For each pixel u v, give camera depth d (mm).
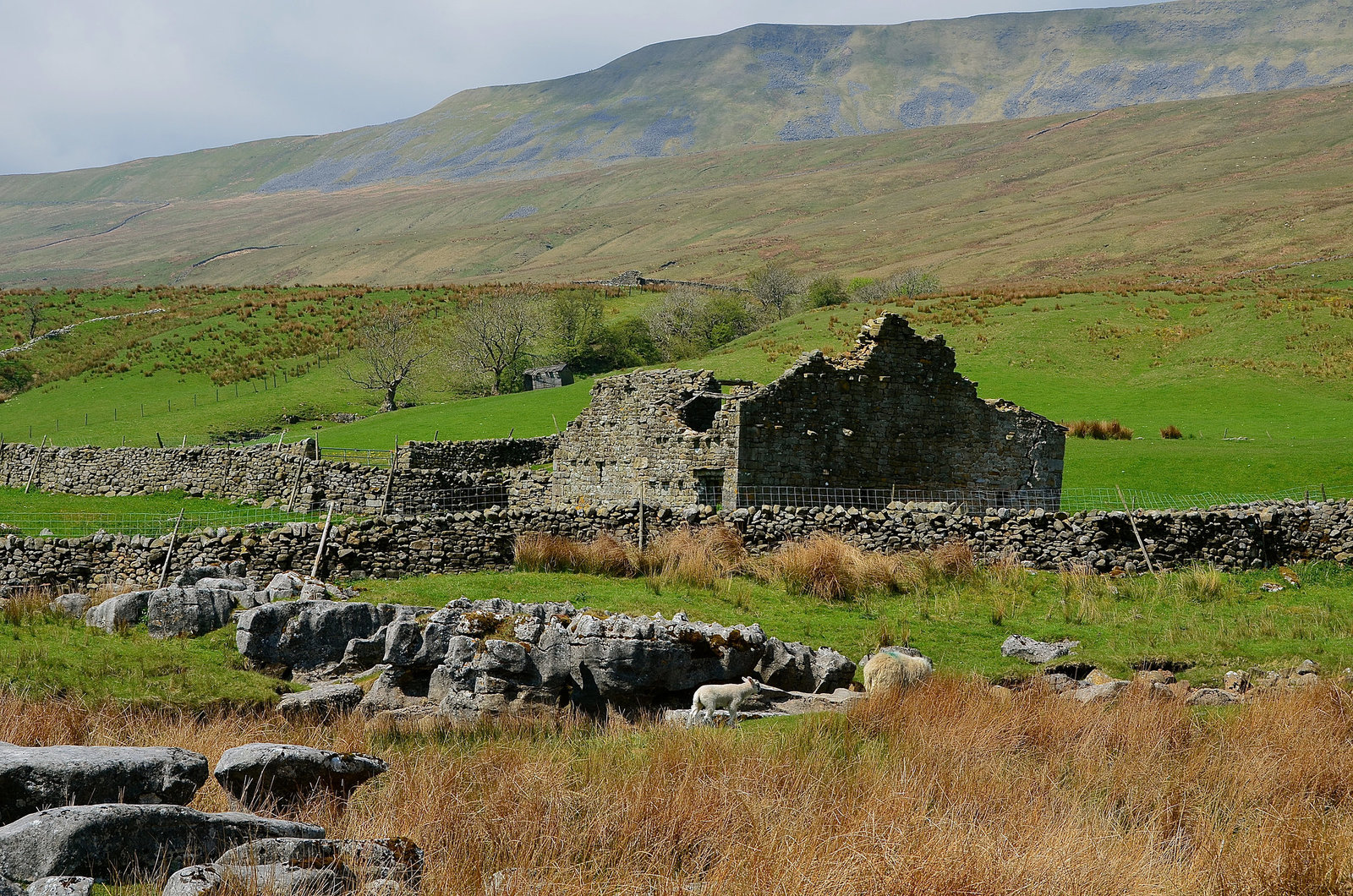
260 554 24922
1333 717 13727
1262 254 184000
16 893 7910
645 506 26969
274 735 14078
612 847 10305
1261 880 9930
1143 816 11414
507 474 41500
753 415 31812
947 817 10711
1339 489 37875
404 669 16844
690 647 17031
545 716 15914
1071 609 22906
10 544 25312
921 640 20906
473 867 9680
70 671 15953
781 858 9781
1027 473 35844
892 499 34031
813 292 121312
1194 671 18734
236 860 8547
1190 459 43656
